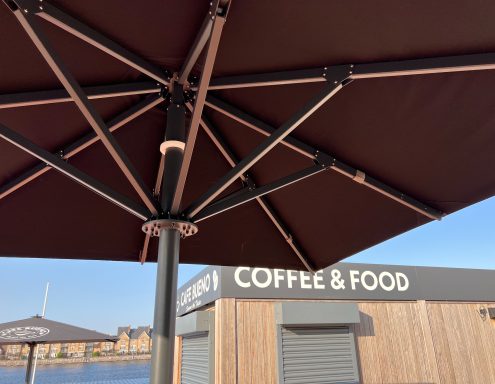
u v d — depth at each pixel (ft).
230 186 8.52
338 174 7.74
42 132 6.49
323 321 29.58
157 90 6.02
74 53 5.15
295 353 29.32
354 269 33.73
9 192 7.14
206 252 9.62
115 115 6.56
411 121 5.96
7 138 5.09
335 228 9.11
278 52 5.02
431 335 34.30
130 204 5.71
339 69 4.97
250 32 4.73
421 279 35.63
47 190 7.75
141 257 8.96
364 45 4.71
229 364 27.53
